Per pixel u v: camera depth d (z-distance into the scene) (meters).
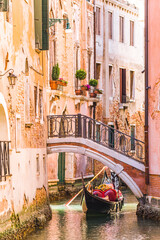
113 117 38.81
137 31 42.81
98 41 37.12
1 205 15.68
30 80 20.28
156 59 21.75
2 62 16.31
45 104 23.55
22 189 18.50
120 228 20.83
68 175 31.61
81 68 33.66
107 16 38.19
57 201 28.69
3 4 15.34
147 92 22.11
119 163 22.88
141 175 22.59
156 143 21.78
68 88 31.23
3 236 15.61
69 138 23.55
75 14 32.50
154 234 19.67
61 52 30.16
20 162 18.34
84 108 33.75
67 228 20.77
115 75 39.34
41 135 22.38
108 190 24.95
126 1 41.16
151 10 21.94
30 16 20.62
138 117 42.78
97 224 21.69
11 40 17.47
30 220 19.34
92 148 23.27
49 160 29.00
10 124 17.14
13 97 17.59
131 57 41.88
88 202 23.45
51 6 27.94
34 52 21.23
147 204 22.31
